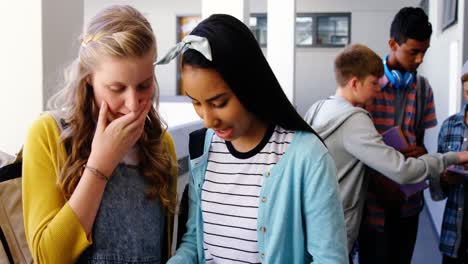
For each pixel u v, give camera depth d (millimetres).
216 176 1100
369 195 2223
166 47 9820
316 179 992
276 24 5316
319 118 1981
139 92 1030
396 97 2316
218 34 905
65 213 987
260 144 1056
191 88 925
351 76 1986
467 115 2240
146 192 1140
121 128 1016
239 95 924
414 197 2305
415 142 2322
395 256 2367
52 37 1653
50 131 1067
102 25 1010
